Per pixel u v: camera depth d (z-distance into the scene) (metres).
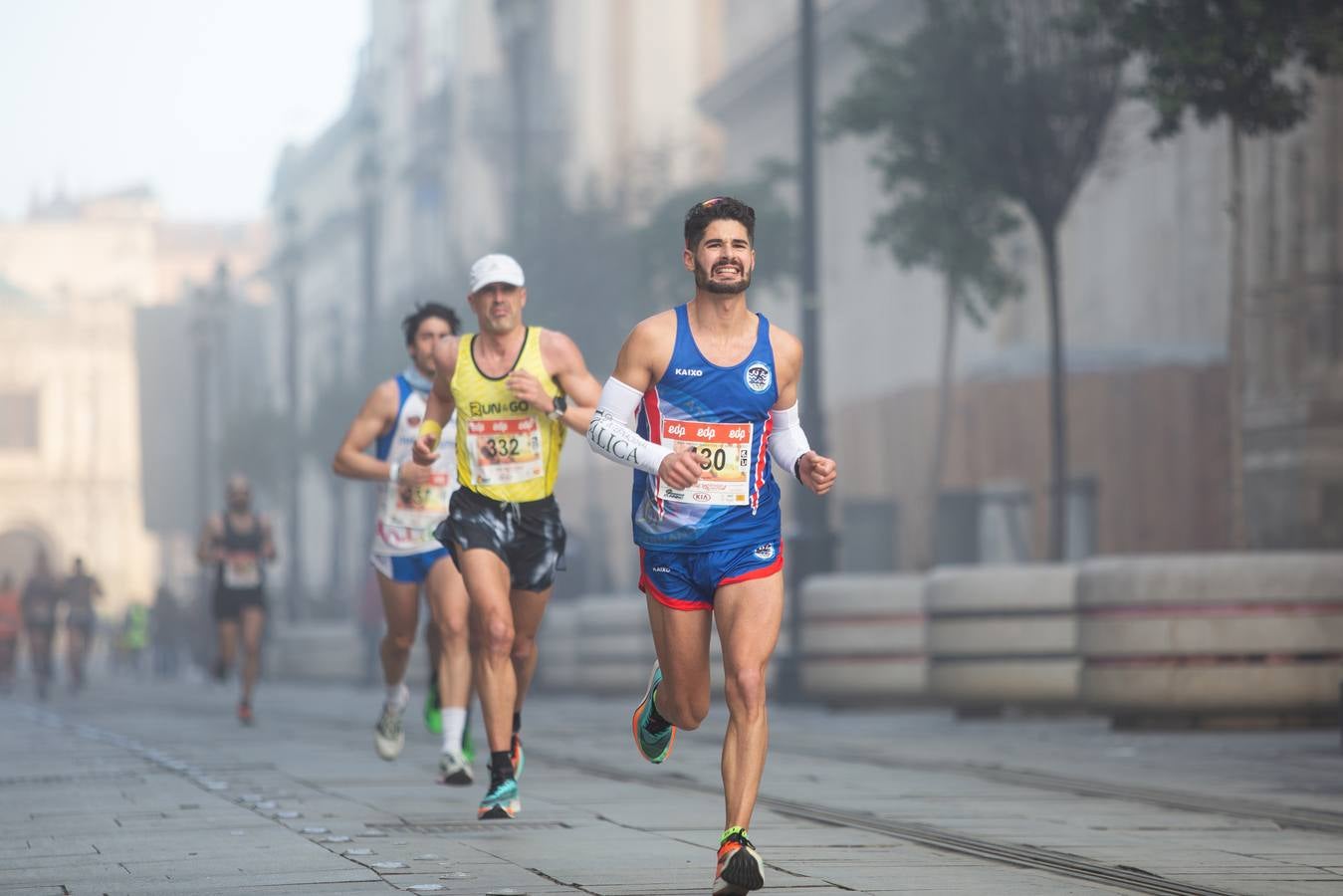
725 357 17.59
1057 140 60.25
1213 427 84.31
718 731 43.34
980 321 70.31
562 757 34.81
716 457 17.61
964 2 61.44
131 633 135.38
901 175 64.50
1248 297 75.25
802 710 58.03
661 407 17.70
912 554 98.62
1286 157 73.06
